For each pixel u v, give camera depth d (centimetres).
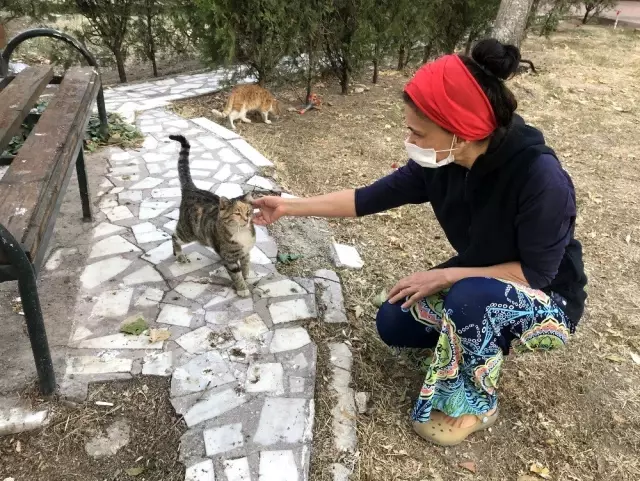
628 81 884
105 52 854
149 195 430
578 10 1547
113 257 349
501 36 766
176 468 222
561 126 670
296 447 229
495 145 196
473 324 219
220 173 479
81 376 257
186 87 727
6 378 253
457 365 231
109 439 234
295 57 661
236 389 256
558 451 249
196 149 525
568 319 229
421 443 247
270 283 333
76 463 225
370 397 267
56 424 237
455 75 184
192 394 253
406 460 238
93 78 437
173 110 632
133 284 324
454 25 848
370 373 280
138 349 276
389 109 686
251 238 307
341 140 589
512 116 196
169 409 247
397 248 399
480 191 211
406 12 720
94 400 248
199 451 227
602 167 564
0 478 218
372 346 298
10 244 199
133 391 254
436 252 397
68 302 305
